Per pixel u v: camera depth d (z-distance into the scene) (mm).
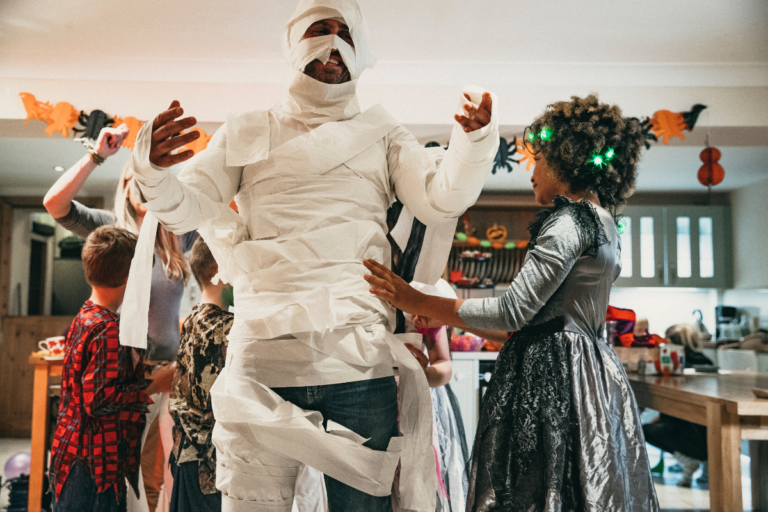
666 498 3113
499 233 5527
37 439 2418
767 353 3764
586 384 1194
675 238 5629
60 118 3018
